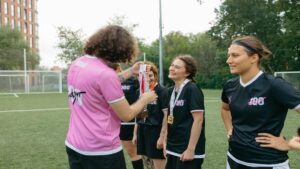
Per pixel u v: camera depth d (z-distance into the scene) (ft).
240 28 118.62
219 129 35.73
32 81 116.16
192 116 12.99
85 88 8.96
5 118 46.68
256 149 9.32
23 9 272.10
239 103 9.68
